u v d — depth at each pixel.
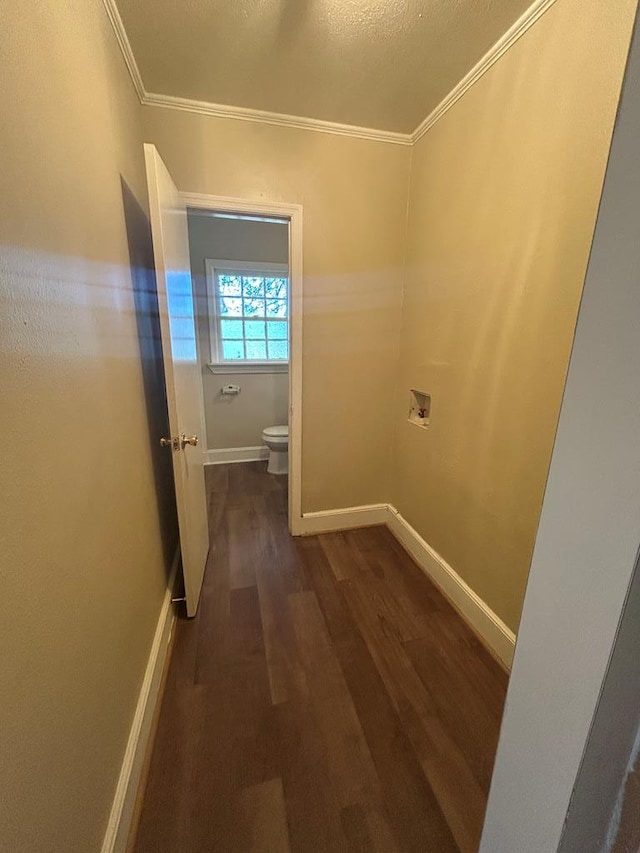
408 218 2.18
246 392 3.82
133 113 1.52
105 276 1.05
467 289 1.68
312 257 2.10
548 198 1.24
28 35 0.66
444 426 1.90
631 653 0.47
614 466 0.44
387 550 2.32
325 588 1.97
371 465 2.54
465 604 1.76
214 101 1.76
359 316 2.26
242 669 1.48
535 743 0.59
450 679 1.45
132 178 1.46
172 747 1.19
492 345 1.54
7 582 0.54
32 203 0.66
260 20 1.30
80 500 0.81
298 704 1.34
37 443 0.64
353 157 2.03
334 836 0.98
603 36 1.04
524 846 0.64
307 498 2.46
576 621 0.51
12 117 0.60
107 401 1.02
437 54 1.45
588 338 0.46
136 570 1.22
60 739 0.68
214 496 3.07
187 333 1.87
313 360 2.25
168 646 1.57
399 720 1.29
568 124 1.15
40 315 0.67
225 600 1.87
